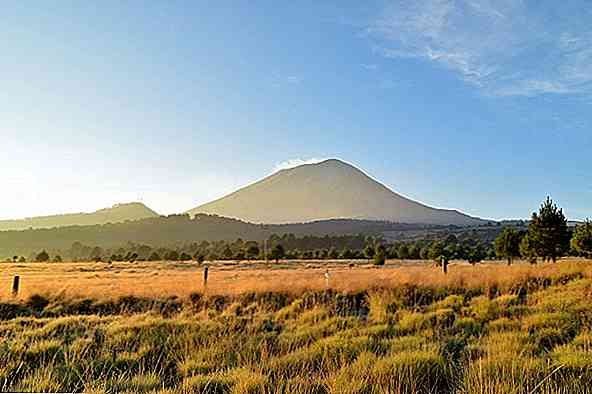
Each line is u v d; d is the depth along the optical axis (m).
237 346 9.84
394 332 11.04
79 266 67.44
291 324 12.67
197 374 8.19
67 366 8.59
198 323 12.10
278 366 8.29
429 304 15.55
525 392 6.57
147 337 10.76
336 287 17.27
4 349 9.62
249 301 16.83
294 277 22.14
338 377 7.19
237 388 7.01
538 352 8.70
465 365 7.86
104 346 10.08
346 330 11.02
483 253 61.56
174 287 19.22
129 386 7.53
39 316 15.83
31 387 7.37
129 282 23.89
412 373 7.29
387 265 54.19
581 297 13.99
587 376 6.99
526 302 14.65
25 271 50.81
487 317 12.36
